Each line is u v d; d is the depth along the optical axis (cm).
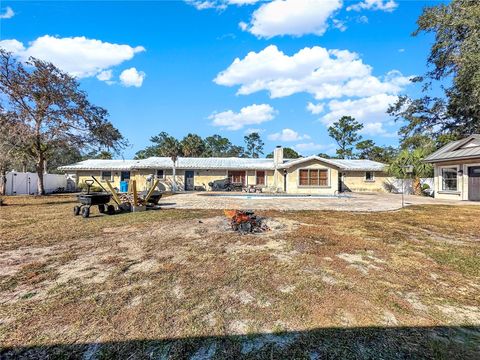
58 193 2445
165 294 329
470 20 1789
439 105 2684
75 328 259
